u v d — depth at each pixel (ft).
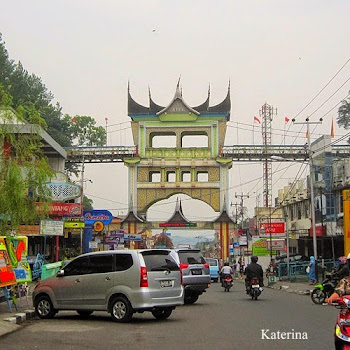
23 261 55.16
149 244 288.71
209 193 210.59
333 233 133.39
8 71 191.31
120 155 210.79
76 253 141.18
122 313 47.60
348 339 22.82
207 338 38.96
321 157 146.20
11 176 55.47
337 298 23.94
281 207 205.57
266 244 200.13
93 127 254.47
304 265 131.54
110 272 48.60
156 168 213.25
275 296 85.46
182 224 212.23
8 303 51.72
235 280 164.55
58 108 241.76
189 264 69.67
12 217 56.65
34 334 41.27
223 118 212.43
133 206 211.61
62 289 50.65
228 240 209.05
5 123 57.52
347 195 108.88
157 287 47.75
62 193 115.34
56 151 148.97
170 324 47.39
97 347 35.40
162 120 213.25
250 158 209.05
